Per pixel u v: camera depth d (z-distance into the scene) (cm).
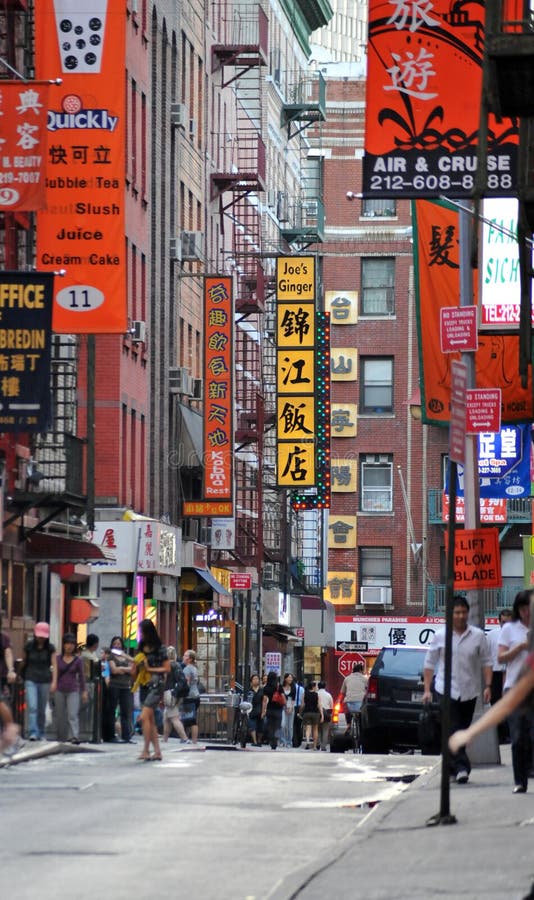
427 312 5784
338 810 3769
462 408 3403
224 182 13838
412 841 3033
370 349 17762
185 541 11838
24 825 3444
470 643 4162
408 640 17400
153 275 11419
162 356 11669
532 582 13012
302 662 17350
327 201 18050
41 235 6819
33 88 5450
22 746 5631
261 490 13788
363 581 17675
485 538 4681
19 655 7750
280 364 13550
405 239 17825
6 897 2497
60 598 8756
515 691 1625
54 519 8331
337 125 18212
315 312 13500
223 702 8794
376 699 6931
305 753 5916
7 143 5447
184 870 2791
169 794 4134
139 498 10769
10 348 5925
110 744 6719
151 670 5416
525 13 3628
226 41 14488
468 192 4038
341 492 17700
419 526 17588
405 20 4069
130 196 10625
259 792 4212
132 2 10569
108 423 10056
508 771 4488
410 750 7781
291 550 16650
